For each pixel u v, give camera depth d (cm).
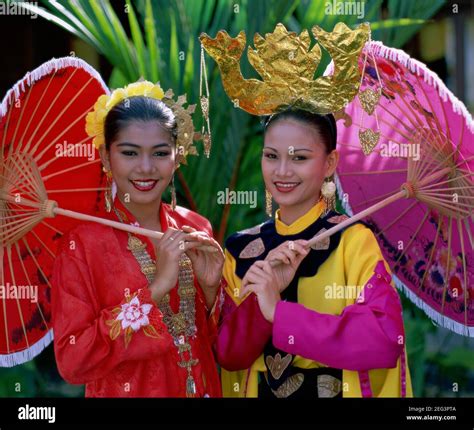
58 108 226
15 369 352
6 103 203
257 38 220
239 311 222
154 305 204
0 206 218
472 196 229
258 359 225
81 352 201
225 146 287
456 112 211
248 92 220
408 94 229
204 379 223
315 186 217
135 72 285
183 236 209
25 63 436
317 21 287
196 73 285
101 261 209
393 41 303
